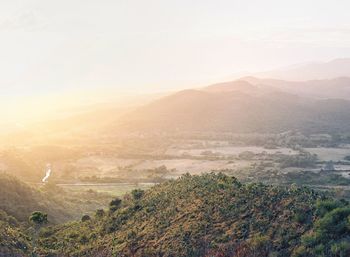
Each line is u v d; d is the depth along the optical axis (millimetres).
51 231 54344
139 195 53438
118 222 47625
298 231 30453
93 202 89312
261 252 30188
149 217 44594
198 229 36688
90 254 42406
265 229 32688
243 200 38188
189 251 34250
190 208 41344
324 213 30781
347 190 82375
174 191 48188
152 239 39188
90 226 51406
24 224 58062
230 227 35031
